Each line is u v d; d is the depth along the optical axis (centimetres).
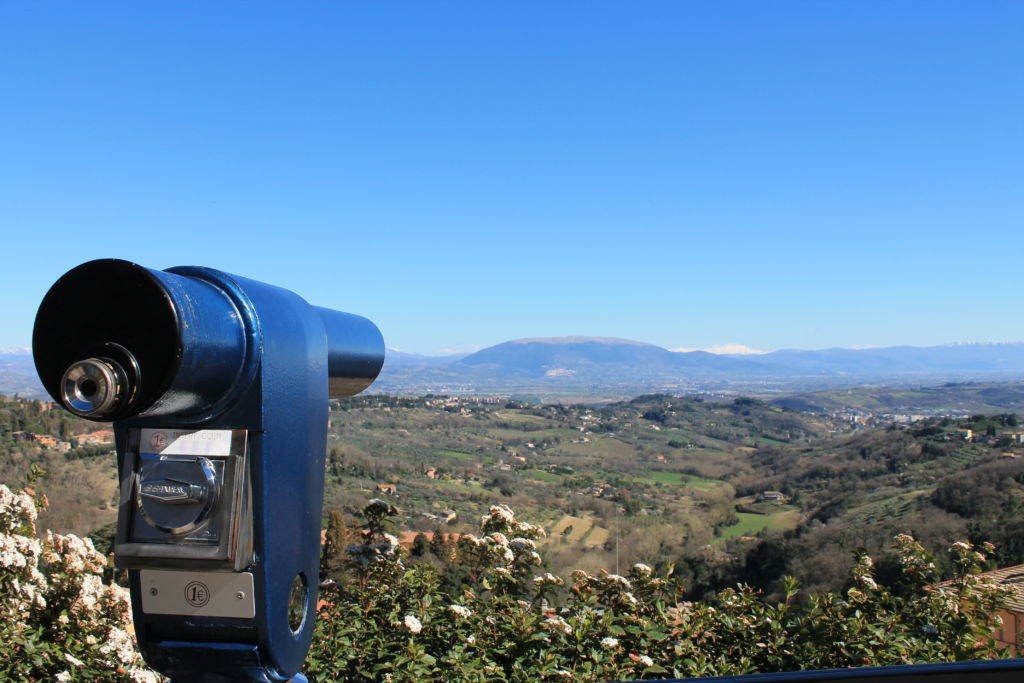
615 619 315
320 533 105
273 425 90
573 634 300
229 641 92
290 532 94
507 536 368
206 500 86
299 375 97
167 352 75
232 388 86
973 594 347
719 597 342
